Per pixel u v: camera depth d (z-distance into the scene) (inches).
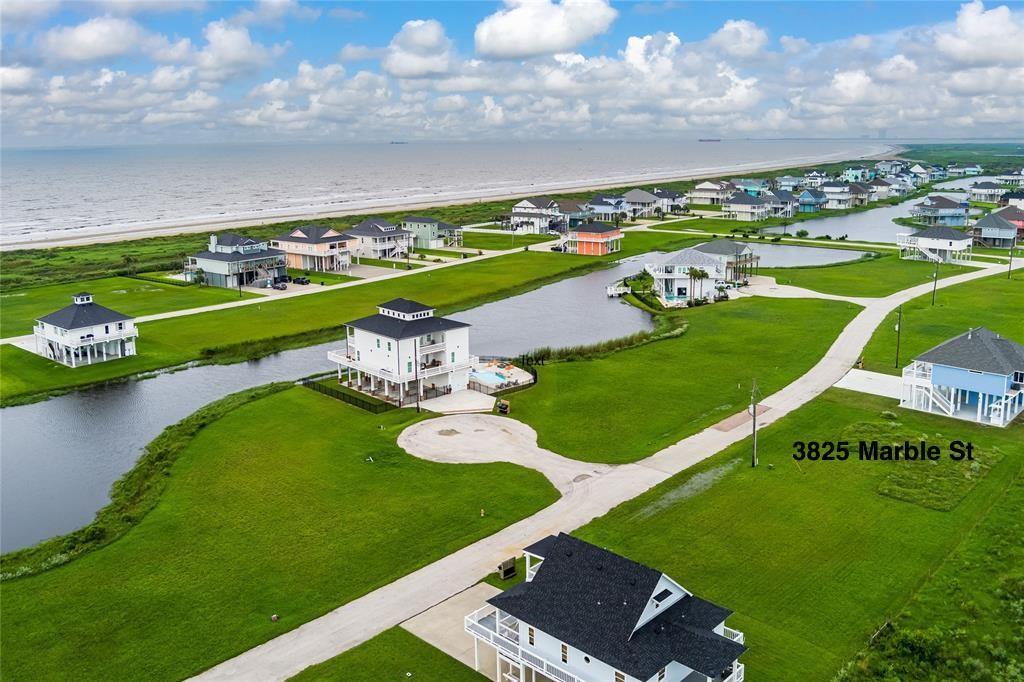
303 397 3902.6
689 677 1696.6
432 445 3253.0
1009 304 5625.0
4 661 1919.3
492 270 7578.7
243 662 1887.3
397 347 3700.8
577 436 3331.7
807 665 1824.6
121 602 2166.6
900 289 6294.3
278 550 2427.4
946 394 3607.3
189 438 3378.4
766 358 4436.5
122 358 4741.6
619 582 1743.4
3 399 4033.0
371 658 1891.0
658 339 4909.0
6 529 2701.8
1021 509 2564.0
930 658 1831.9
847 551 2341.3
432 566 2306.8
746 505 2647.6
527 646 1776.6
